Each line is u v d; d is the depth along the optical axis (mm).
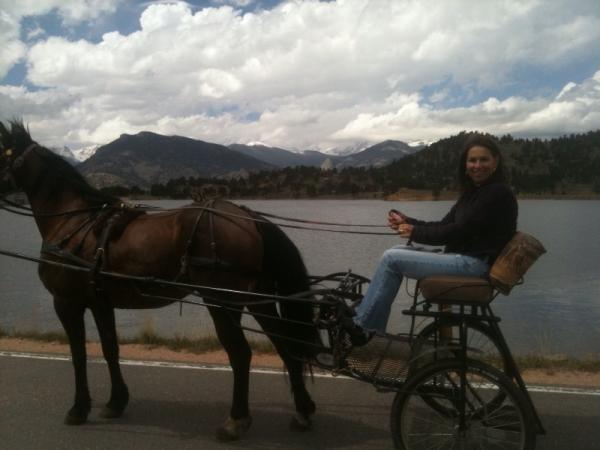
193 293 4332
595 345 10828
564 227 55562
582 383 5523
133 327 11125
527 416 3500
